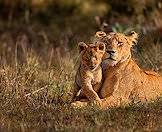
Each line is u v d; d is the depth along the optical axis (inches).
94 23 1069.1
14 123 483.5
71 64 669.9
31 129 461.7
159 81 558.3
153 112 500.4
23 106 526.6
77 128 458.3
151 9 1000.9
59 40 995.9
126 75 538.9
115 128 461.7
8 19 1181.1
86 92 527.5
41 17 1182.9
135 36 550.3
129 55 542.9
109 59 532.1
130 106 509.4
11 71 613.9
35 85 589.3
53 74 616.4
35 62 673.6
